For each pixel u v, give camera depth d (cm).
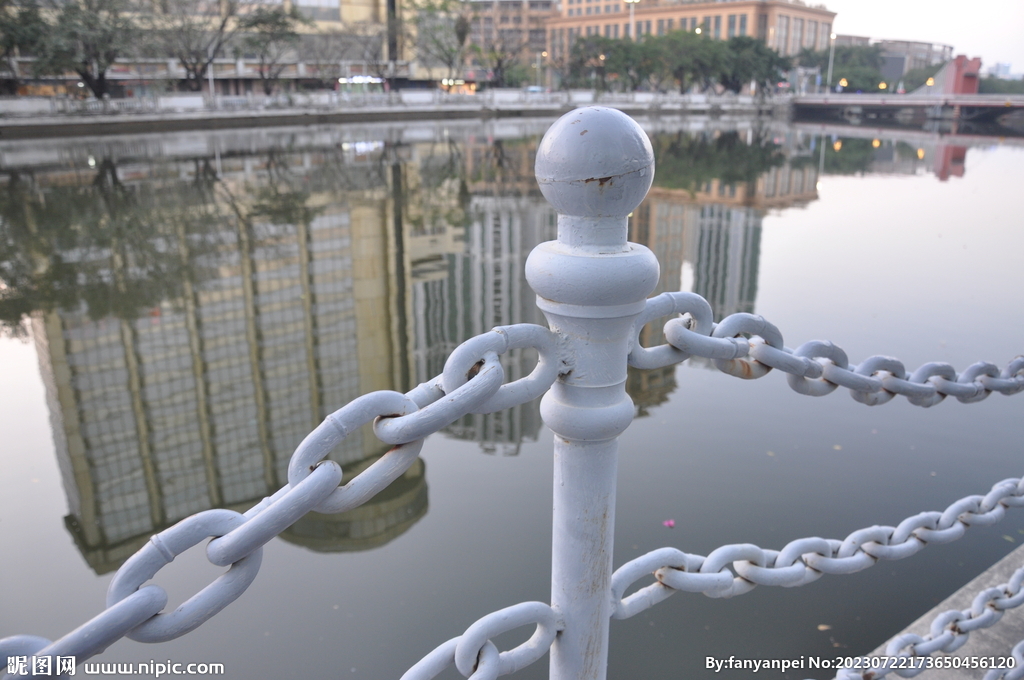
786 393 643
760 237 1523
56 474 606
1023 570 157
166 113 4184
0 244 1432
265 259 1405
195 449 680
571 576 89
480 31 9769
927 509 453
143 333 987
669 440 551
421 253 1525
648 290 79
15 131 3478
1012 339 823
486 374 71
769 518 441
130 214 1753
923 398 128
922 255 1292
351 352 1009
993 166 2897
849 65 10906
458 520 455
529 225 1794
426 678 82
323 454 66
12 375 830
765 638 333
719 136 4641
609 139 73
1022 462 513
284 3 5609
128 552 475
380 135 4141
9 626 388
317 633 349
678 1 10900
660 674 309
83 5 3778
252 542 61
